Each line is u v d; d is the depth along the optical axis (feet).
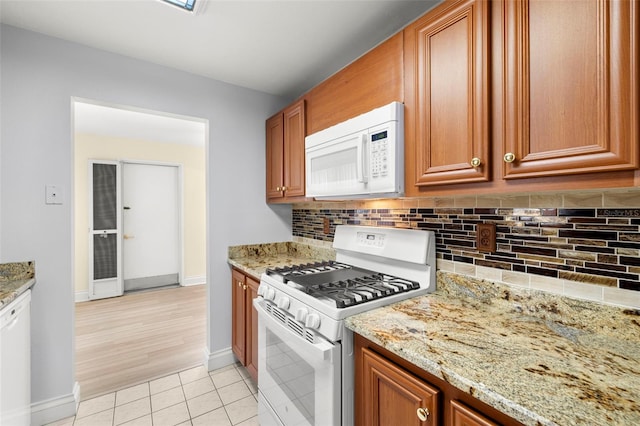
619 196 3.01
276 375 4.78
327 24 5.18
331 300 3.88
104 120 10.61
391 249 5.15
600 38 2.39
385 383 3.21
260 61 6.53
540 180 2.80
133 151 13.55
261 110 8.22
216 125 7.52
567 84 2.58
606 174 2.41
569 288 3.37
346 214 6.77
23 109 5.40
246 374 7.24
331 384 3.52
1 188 5.24
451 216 4.58
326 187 5.32
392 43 4.28
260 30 5.37
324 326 3.70
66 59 5.75
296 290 4.46
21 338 4.84
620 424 1.81
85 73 5.92
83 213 12.51
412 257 4.77
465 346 2.87
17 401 4.67
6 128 5.27
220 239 7.64
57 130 5.68
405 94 4.08
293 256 8.32
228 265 7.77
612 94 2.33
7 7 4.77
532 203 3.67
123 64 6.30
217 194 7.58
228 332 7.74
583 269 3.26
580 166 2.49
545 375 2.36
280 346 4.66
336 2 4.61
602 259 3.13
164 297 13.05
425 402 2.74
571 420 1.85
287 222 8.76
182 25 5.25
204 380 6.98
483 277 4.17
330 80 5.53
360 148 4.39
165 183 14.62
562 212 3.43
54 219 5.66
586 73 2.46
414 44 3.94
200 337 9.26
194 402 6.18
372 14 4.91
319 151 5.48
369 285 4.58
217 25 5.23
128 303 12.28
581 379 2.30
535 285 3.66
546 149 2.71
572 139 2.55
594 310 3.17
